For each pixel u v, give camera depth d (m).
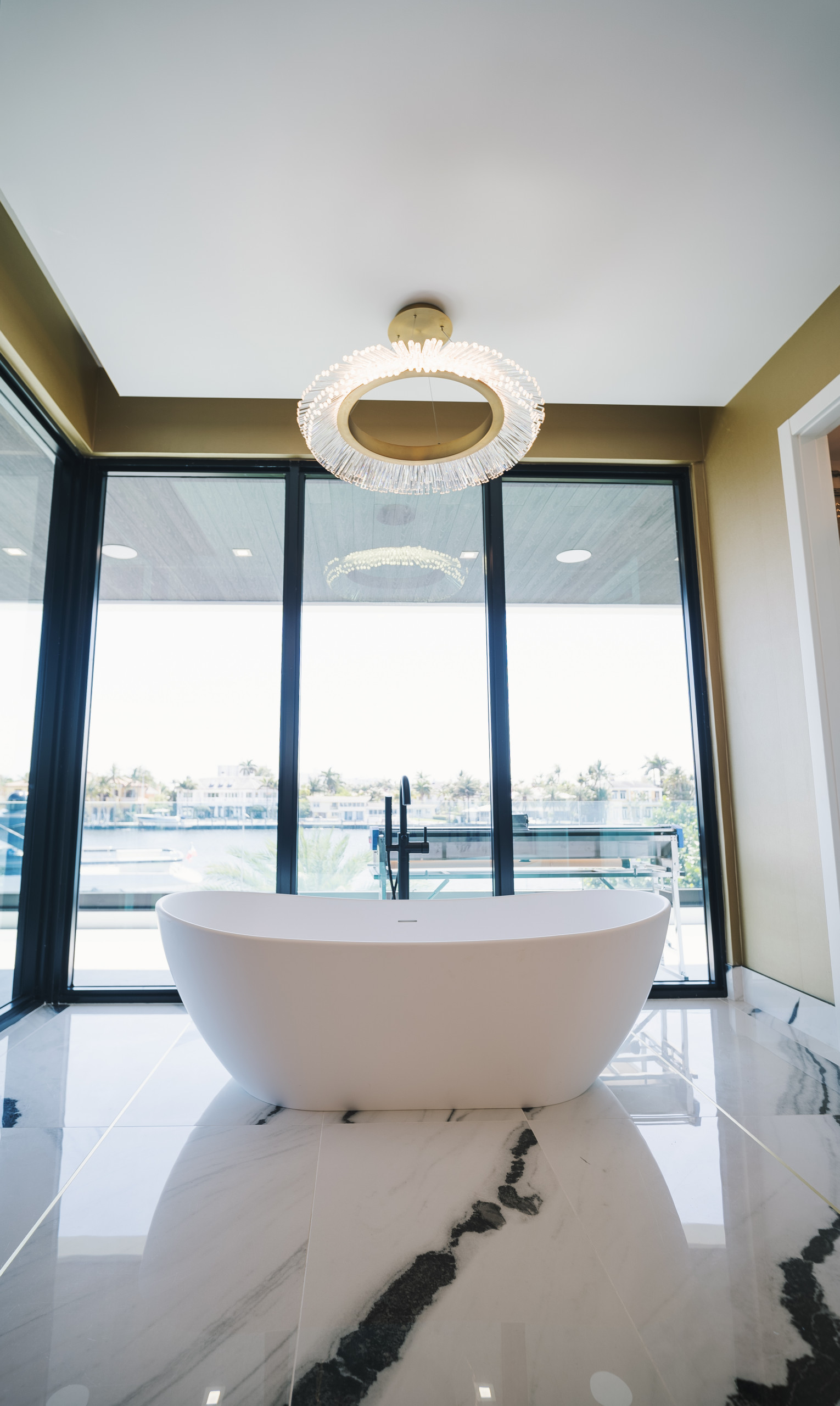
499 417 2.45
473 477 2.78
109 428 3.45
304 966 2.08
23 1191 1.75
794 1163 1.88
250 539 3.54
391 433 3.47
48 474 3.25
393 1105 2.18
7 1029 2.88
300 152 1.99
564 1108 2.21
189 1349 1.25
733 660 3.38
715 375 3.11
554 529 3.63
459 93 1.83
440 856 3.39
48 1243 1.54
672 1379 1.18
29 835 3.13
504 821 3.40
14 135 1.93
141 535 3.52
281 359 2.97
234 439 3.48
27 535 3.04
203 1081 2.40
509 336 2.81
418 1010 2.10
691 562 3.63
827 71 1.79
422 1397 1.15
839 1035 2.63
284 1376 1.19
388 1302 1.37
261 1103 2.24
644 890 3.43
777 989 3.03
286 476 3.56
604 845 3.44
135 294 2.57
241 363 3.00
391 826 3.39
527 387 2.76
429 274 2.46
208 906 2.83
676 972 3.43
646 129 1.93
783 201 2.17
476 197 2.14
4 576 2.86
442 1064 2.14
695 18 1.67
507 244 2.33
